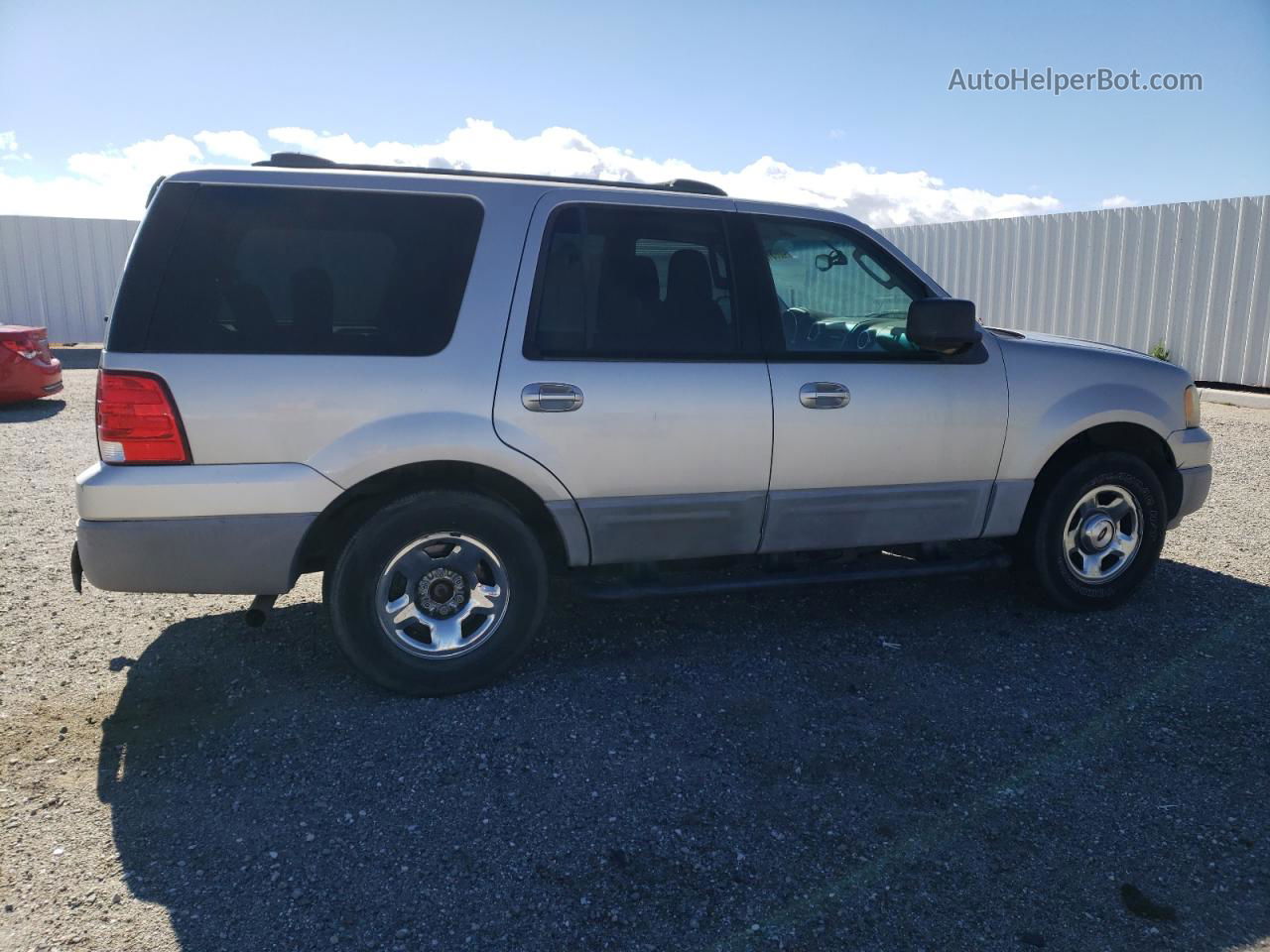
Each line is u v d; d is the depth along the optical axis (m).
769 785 3.14
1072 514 4.56
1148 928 2.47
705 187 4.32
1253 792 3.11
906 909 2.54
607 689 3.84
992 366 4.34
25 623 4.56
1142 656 4.19
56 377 11.91
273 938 2.42
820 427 4.04
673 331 3.91
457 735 3.46
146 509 3.37
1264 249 11.71
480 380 3.61
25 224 19.16
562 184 3.89
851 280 4.32
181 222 3.42
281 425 3.44
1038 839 2.85
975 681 3.94
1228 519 6.49
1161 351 12.94
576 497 3.79
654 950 2.38
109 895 2.58
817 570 4.29
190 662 4.10
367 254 3.58
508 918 2.50
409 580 3.66
